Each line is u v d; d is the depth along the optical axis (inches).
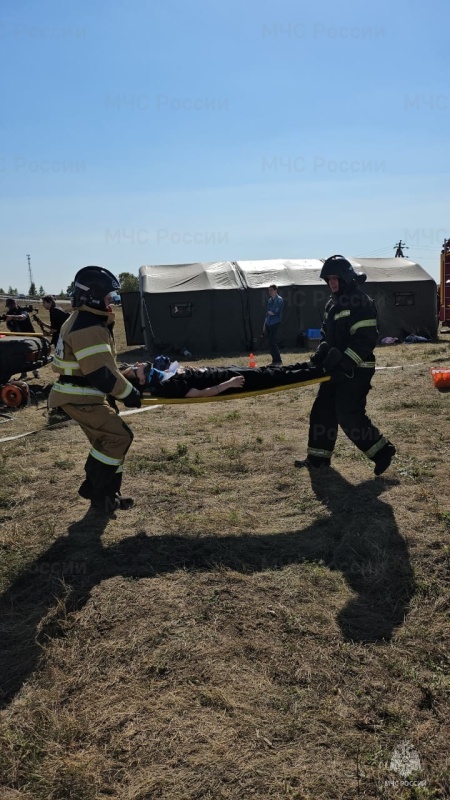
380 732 102.8
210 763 97.0
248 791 92.1
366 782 93.2
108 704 110.0
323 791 91.7
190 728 103.9
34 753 100.0
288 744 100.6
